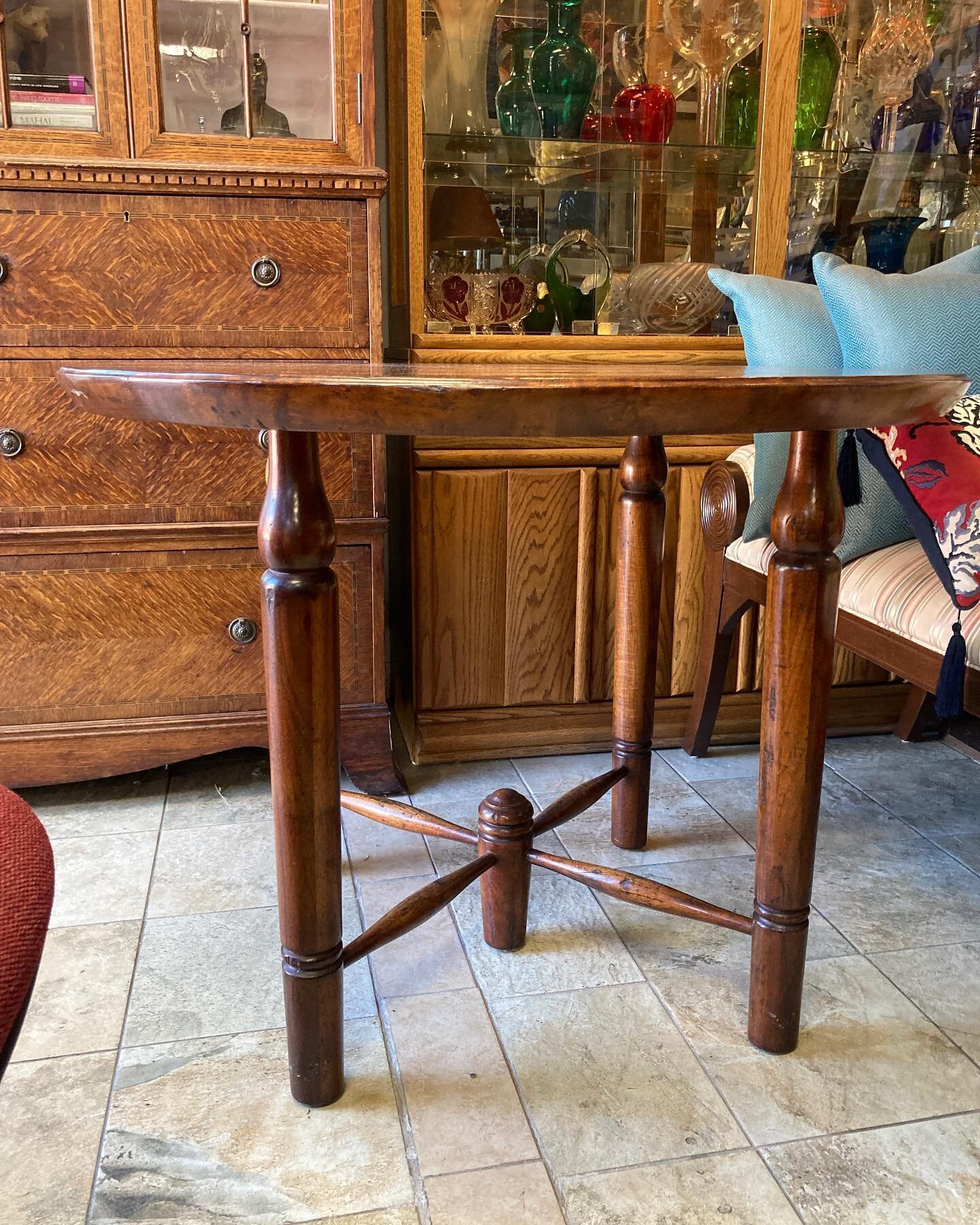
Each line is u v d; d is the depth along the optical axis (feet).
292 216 4.91
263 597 2.91
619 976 3.97
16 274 4.72
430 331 5.73
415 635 5.79
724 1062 3.47
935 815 5.41
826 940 4.22
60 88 4.66
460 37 5.49
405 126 5.67
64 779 5.24
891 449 4.09
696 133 6.02
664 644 6.16
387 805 4.46
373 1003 3.79
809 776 3.25
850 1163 3.03
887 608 4.10
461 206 5.70
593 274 6.04
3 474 4.90
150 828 5.23
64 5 4.58
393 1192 2.92
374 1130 3.16
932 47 6.28
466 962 4.06
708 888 4.62
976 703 3.71
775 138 5.92
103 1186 2.93
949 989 3.89
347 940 4.17
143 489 5.04
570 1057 3.50
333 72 4.85
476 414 2.38
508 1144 3.10
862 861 4.91
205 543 5.13
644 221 6.07
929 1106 3.27
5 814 1.42
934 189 6.52
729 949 4.17
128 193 4.75
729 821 5.31
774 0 5.70
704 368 4.33
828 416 2.61
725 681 6.19
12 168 4.58
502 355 5.69
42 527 4.98
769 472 4.86
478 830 4.15
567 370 3.52
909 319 4.57
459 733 5.98
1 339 4.77
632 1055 3.51
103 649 5.17
